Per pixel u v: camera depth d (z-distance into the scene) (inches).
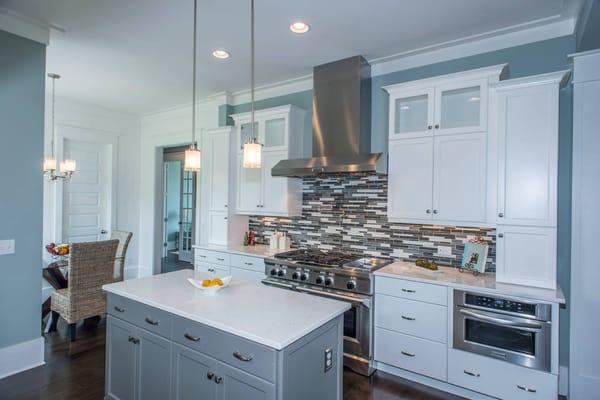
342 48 132.1
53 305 148.2
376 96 146.7
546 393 94.0
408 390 110.8
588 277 99.7
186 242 268.1
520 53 118.7
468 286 104.4
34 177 121.1
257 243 187.5
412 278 114.2
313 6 104.0
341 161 134.5
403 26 115.3
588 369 99.4
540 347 94.7
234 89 183.2
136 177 243.6
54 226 199.5
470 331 105.2
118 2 102.7
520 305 97.3
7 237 115.3
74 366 122.2
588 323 99.6
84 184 217.9
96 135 219.8
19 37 116.0
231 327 67.9
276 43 128.6
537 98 103.3
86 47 132.6
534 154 103.3
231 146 179.0
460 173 116.7
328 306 81.8
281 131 165.8
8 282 115.6
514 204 105.7
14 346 116.8
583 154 100.7
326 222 161.6
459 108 122.3
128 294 90.4
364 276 120.8
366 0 100.5
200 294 90.3
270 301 84.9
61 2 103.2
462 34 120.6
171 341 80.2
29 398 103.3
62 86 178.9
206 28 117.9
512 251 105.7
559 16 107.8
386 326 119.0
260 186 169.9
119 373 94.0
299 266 135.6
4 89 113.7
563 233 110.8
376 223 147.5
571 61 110.2
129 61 145.9
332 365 79.0
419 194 124.5
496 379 100.8
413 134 126.0
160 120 232.8
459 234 128.8
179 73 159.6
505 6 102.7
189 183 264.5
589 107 100.2
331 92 144.1
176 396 79.0
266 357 63.9
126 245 179.9
